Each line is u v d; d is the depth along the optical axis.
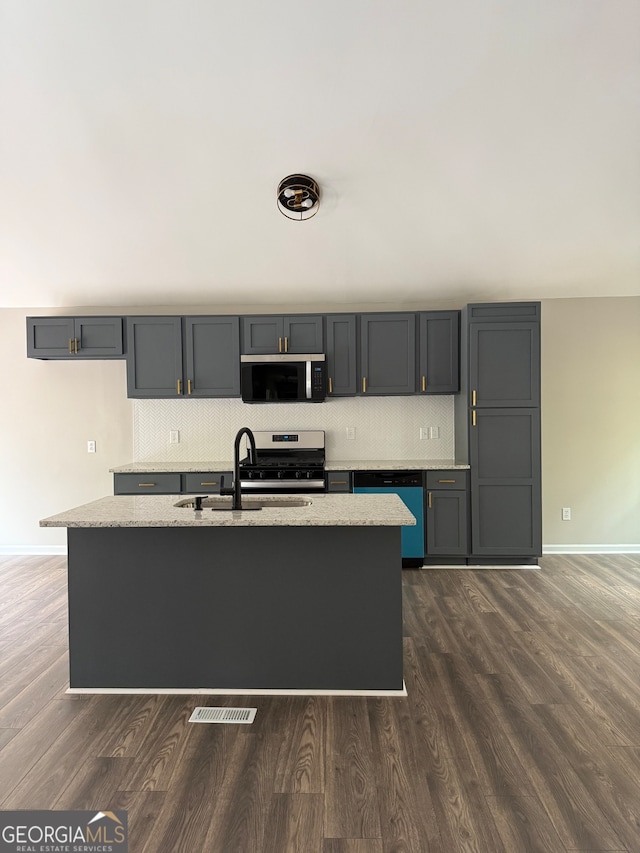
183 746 2.17
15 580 4.38
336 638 2.59
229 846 1.65
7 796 1.88
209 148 3.38
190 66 2.89
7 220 4.02
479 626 3.35
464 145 3.35
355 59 2.85
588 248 4.32
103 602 2.63
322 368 4.72
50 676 2.77
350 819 1.76
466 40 2.75
